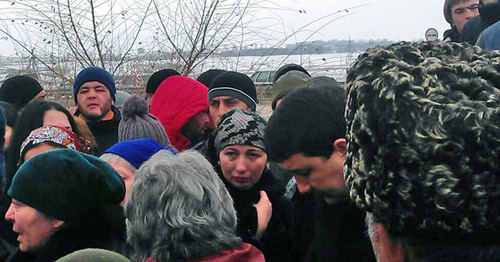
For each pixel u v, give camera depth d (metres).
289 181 2.74
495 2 2.88
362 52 0.92
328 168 1.70
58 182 1.83
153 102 3.72
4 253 2.30
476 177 0.76
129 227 1.72
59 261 1.20
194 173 1.73
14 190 1.87
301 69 4.35
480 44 2.46
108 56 5.85
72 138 2.71
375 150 0.82
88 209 1.87
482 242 0.78
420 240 0.82
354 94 0.88
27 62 5.86
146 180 1.71
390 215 0.82
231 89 3.51
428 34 4.70
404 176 0.79
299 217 2.43
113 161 2.49
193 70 5.80
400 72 0.83
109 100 4.12
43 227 1.85
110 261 1.20
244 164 2.52
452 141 0.76
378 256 0.95
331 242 1.86
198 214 1.67
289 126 1.69
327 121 1.67
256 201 2.53
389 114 0.81
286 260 2.43
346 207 1.78
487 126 0.76
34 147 2.60
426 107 0.79
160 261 1.64
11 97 4.57
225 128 2.59
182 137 3.57
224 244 1.68
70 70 5.87
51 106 2.94
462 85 0.80
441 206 0.77
